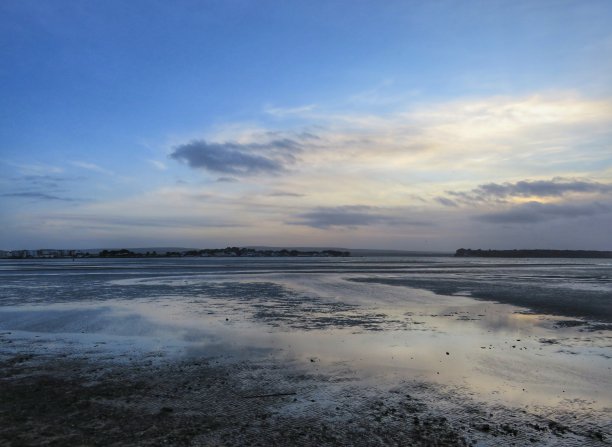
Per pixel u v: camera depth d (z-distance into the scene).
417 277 50.94
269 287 36.53
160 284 39.75
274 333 16.19
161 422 7.75
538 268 84.38
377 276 52.97
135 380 10.35
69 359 12.46
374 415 8.12
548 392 9.44
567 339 14.98
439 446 6.84
